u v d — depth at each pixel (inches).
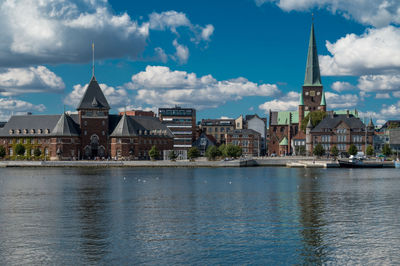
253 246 1898.4
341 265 1675.7
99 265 1670.8
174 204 2987.2
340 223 2332.7
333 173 5949.8
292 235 2076.8
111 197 3351.4
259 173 6028.5
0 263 1690.5
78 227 2239.2
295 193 3582.7
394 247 1884.8
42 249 1855.3
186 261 1712.6
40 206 2903.5
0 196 3415.4
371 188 3924.7
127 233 2111.2
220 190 3821.4
